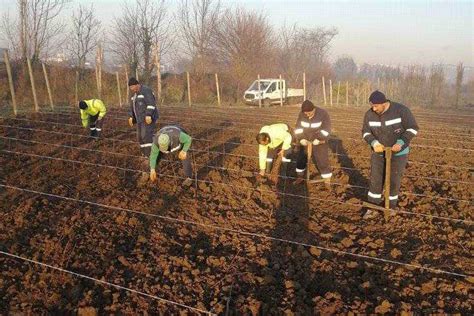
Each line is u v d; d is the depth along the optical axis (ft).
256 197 23.75
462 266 16.37
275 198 23.67
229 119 54.13
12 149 30.91
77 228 18.67
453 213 21.74
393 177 20.62
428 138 46.47
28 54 72.13
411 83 116.98
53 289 14.30
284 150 25.95
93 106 35.04
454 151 39.04
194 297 14.28
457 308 13.73
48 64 79.61
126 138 37.40
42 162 28.14
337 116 65.57
